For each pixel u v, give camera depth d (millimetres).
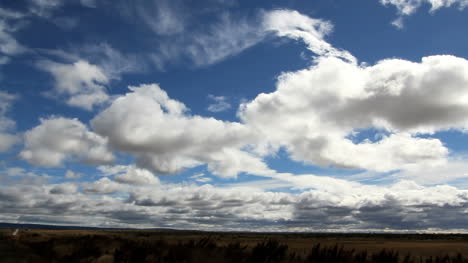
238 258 25328
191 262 24000
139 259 24859
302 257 26953
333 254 26172
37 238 61969
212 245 30703
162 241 34625
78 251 30203
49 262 24859
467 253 38750
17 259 23641
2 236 61344
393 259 26016
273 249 26438
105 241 40000
